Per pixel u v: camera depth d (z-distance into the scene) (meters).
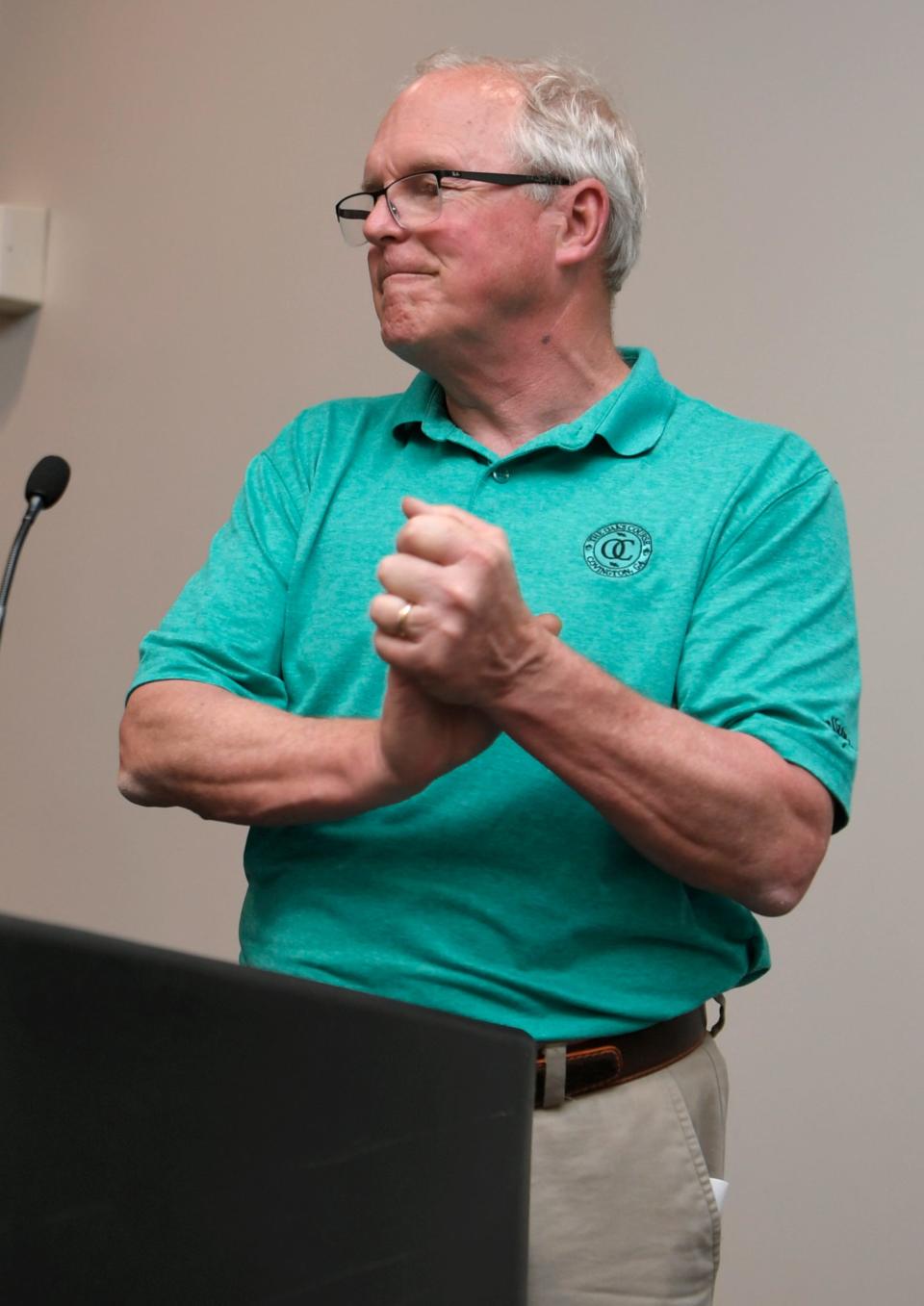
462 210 2.00
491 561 1.61
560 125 2.04
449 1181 1.11
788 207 3.47
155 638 2.07
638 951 1.91
